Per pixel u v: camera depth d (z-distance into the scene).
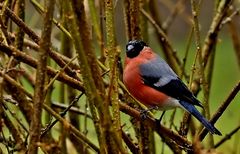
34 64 5.61
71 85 5.86
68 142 8.52
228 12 9.12
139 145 6.92
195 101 7.46
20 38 7.05
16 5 7.12
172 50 8.97
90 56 5.01
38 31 9.47
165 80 7.71
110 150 5.22
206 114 7.36
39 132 4.82
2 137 6.37
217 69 21.31
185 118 7.33
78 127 8.86
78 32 4.79
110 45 5.49
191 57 21.52
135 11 7.29
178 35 24.20
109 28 5.52
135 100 7.29
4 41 6.15
